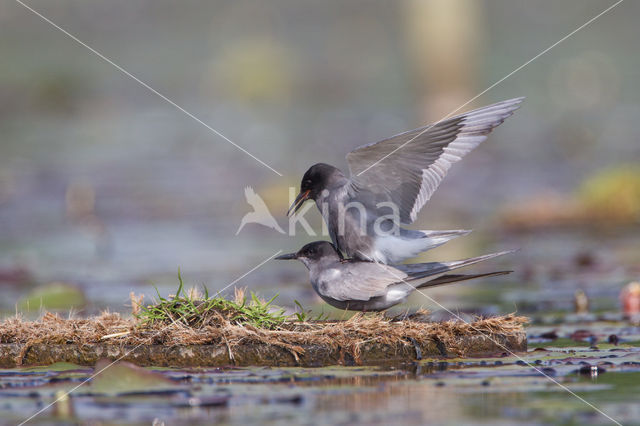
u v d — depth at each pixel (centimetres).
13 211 1914
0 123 3269
